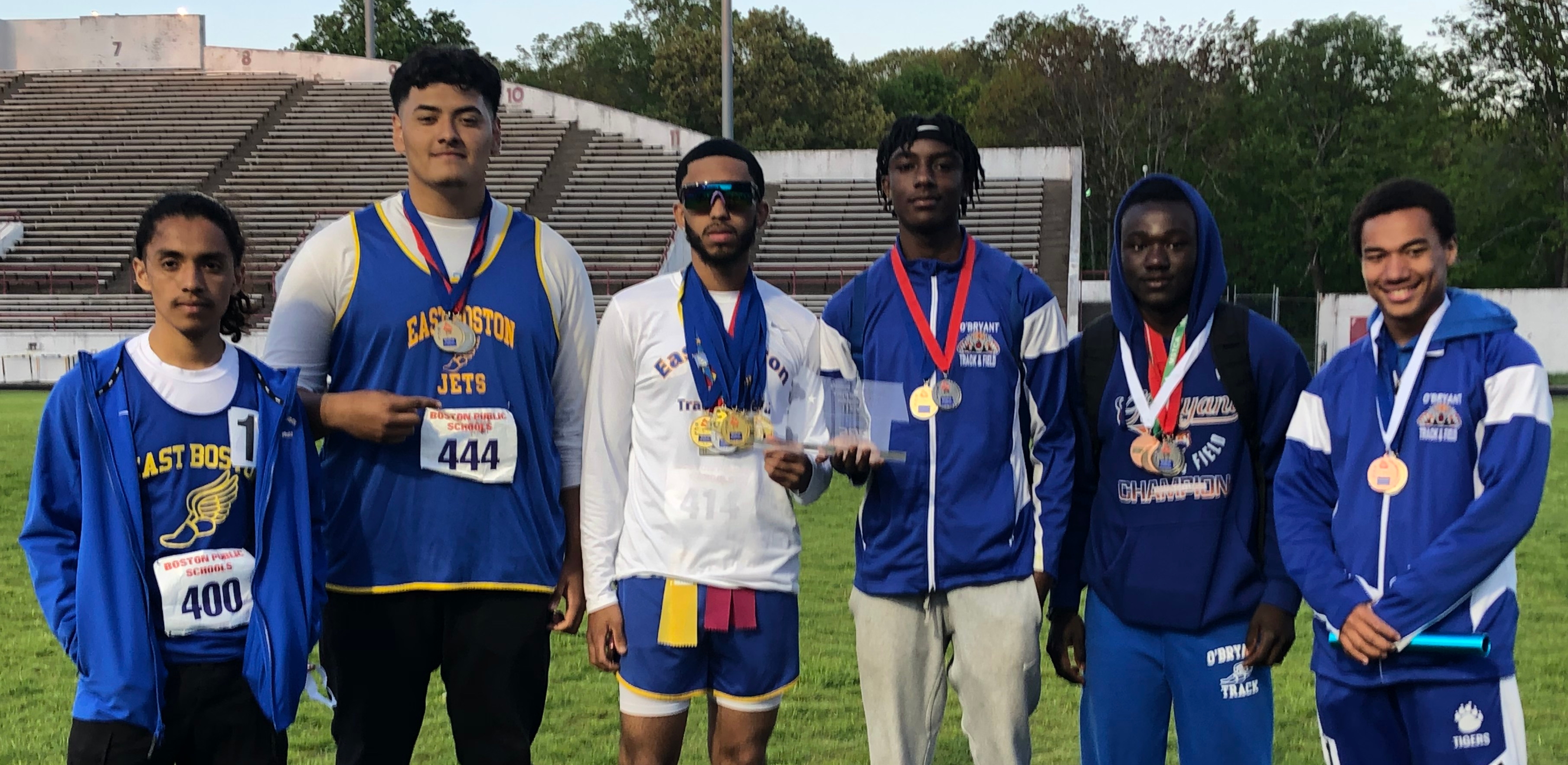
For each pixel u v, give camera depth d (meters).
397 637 3.29
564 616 3.56
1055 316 3.55
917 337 3.52
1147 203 3.34
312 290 3.29
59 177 31.48
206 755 3.00
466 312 3.31
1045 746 4.52
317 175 31.59
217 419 2.99
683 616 3.26
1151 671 3.42
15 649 5.83
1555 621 6.27
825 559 7.91
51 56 37.69
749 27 50.88
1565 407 19.59
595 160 32.41
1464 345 2.99
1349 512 3.08
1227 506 3.34
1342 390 3.15
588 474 3.40
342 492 3.30
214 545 2.97
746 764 3.40
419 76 3.28
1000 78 48.50
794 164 31.09
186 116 34.62
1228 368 3.32
